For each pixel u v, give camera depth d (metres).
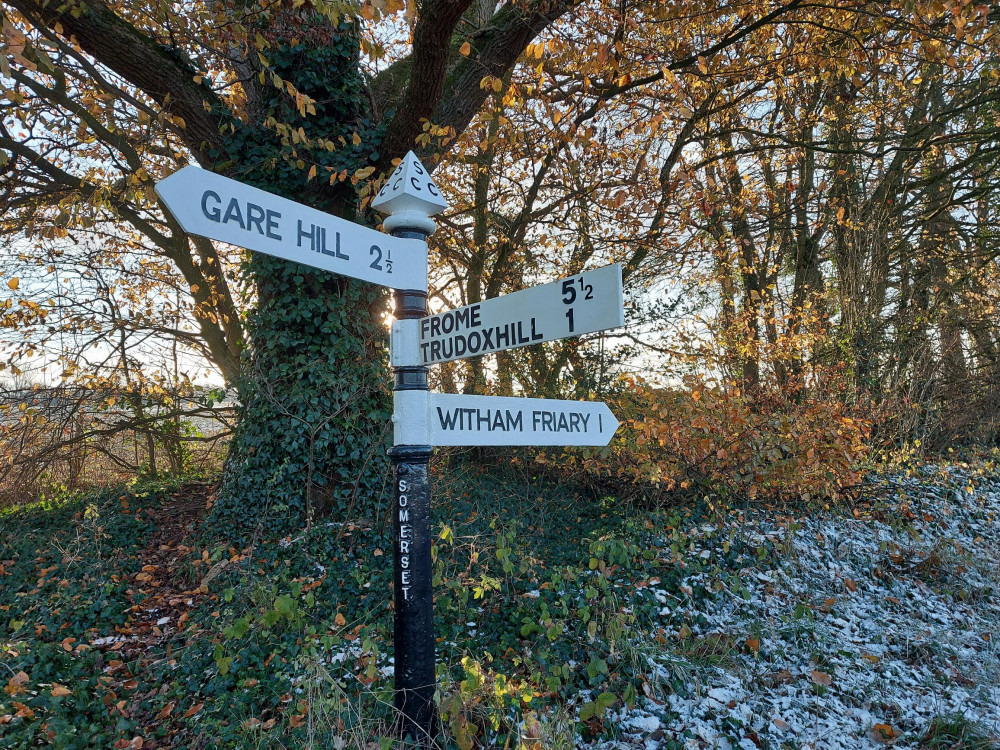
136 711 3.56
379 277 2.47
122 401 9.61
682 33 8.22
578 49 7.25
